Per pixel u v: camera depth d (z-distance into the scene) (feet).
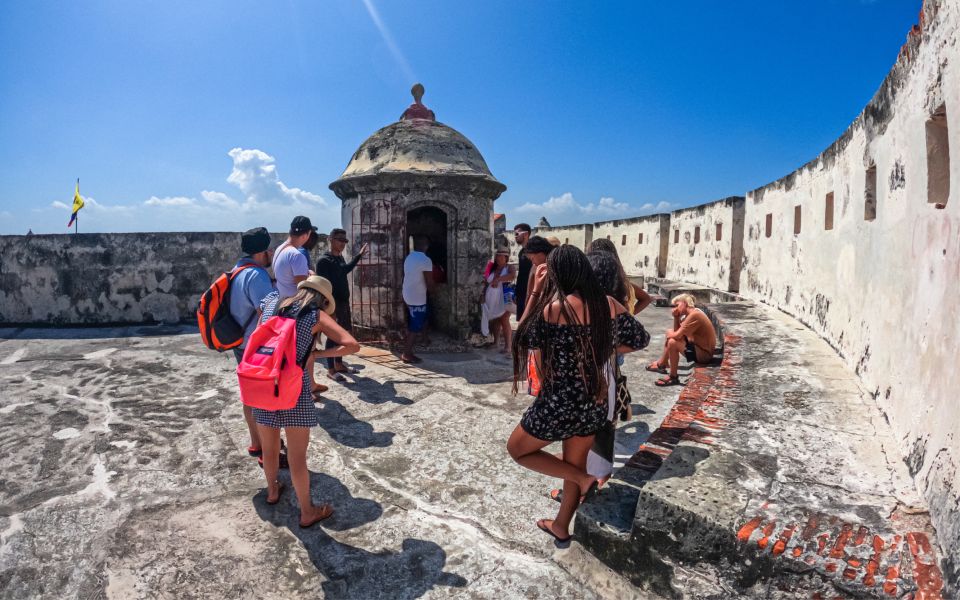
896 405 10.31
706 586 7.35
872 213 14.37
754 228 32.17
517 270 21.39
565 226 79.82
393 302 23.45
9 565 8.66
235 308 12.12
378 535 9.65
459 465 12.40
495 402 16.62
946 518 6.70
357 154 25.50
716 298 38.70
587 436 8.46
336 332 9.57
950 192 8.09
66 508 10.39
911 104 10.55
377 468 12.23
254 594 8.13
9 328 28.89
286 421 9.53
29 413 15.51
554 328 8.09
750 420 11.05
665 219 54.34
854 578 6.29
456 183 23.15
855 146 15.76
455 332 24.00
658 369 20.30
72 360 21.66
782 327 21.70
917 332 9.36
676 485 8.22
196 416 15.37
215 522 10.00
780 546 6.81
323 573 8.62
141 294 29.86
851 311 15.55
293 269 16.07
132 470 12.01
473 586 8.32
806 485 8.28
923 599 5.87
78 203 46.19
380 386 18.20
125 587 8.20
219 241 30.45
